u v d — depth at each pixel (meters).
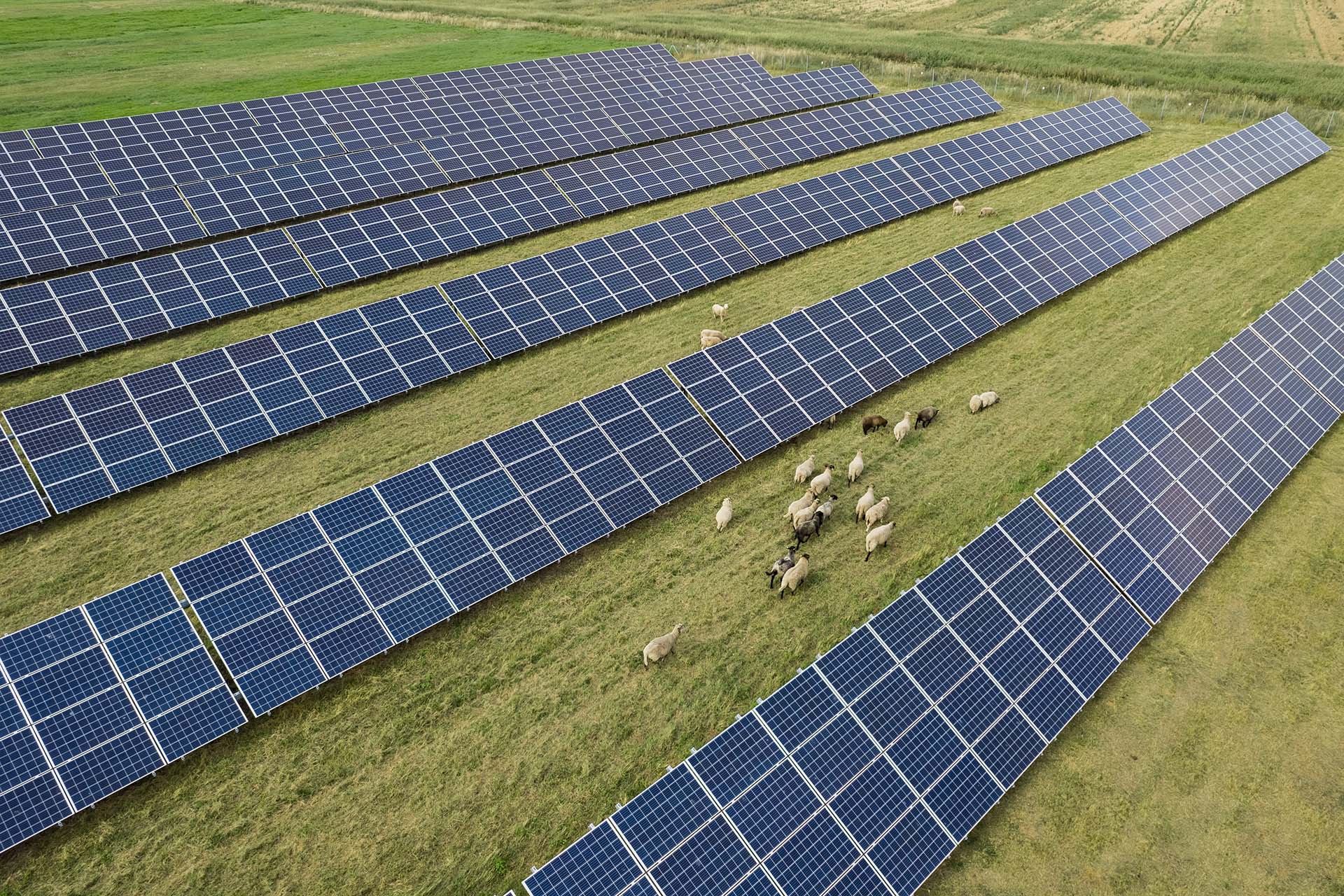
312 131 56.78
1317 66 77.44
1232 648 22.64
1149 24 104.38
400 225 43.31
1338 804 18.89
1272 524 26.92
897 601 21.47
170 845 17.98
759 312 39.03
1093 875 17.64
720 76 72.56
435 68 82.75
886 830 17.84
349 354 32.31
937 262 39.06
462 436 30.33
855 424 31.64
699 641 22.75
